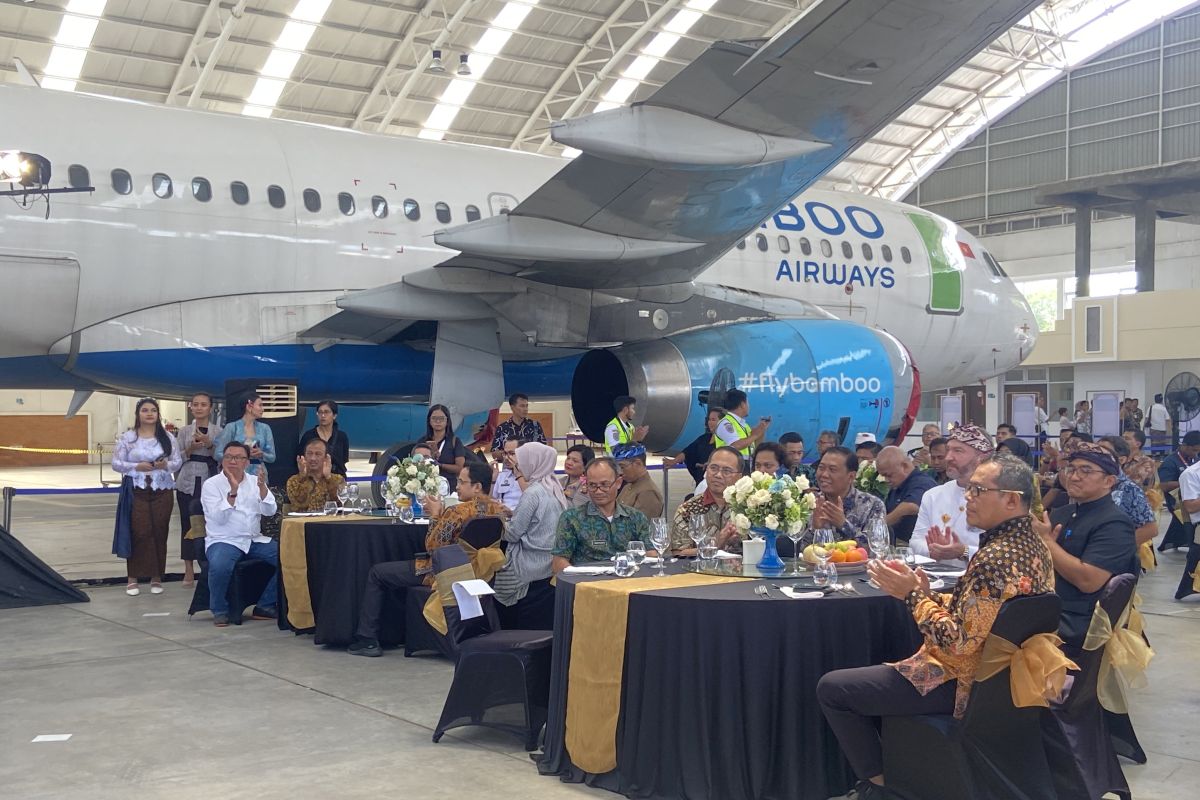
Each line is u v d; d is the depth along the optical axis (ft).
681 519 19.51
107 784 14.44
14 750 15.88
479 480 21.29
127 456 29.01
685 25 97.45
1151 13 113.29
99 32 82.12
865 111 30.86
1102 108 118.73
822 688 13.19
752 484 15.74
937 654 12.61
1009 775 12.73
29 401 112.98
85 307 33.71
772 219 45.44
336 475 27.81
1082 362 104.58
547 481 19.85
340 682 20.06
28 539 41.96
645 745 14.02
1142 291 107.76
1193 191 104.83
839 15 26.78
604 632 14.40
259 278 35.99
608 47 98.89
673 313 39.93
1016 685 12.19
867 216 48.85
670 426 38.27
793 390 39.45
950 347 51.16
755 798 13.62
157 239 34.19
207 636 24.07
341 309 36.29
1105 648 13.94
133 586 29.37
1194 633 24.63
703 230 35.40
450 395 36.81
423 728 17.16
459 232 31.58
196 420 30.66
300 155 37.17
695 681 13.75
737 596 13.96
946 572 16.30
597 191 31.99
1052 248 127.03
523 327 37.55
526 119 107.55
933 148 132.98
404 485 23.71
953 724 12.59
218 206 35.14
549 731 15.35
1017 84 124.16
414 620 21.97
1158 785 14.62
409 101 99.45
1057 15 115.14
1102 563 15.21
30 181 32.19
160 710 18.03
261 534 25.98
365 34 89.04
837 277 46.83
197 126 35.86
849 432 40.65
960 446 18.99
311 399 39.45
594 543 18.71
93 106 34.32
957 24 27.68
